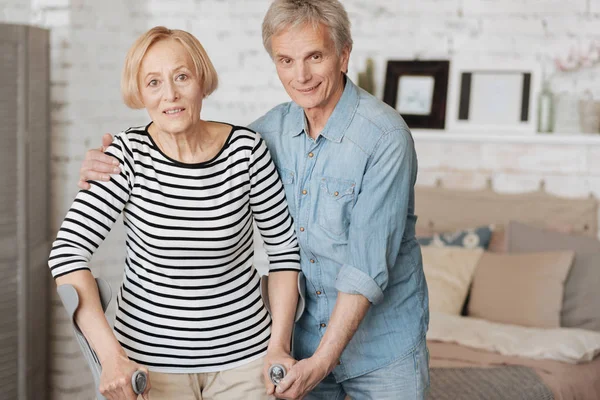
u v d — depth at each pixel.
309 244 1.94
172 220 1.75
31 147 3.52
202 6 4.28
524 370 2.87
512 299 3.45
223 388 1.84
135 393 1.62
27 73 3.45
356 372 2.02
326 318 2.00
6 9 3.74
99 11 3.88
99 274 3.97
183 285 1.78
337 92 1.91
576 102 3.83
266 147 1.89
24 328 3.49
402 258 2.04
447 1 4.02
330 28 1.78
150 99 1.73
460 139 3.93
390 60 4.07
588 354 3.03
